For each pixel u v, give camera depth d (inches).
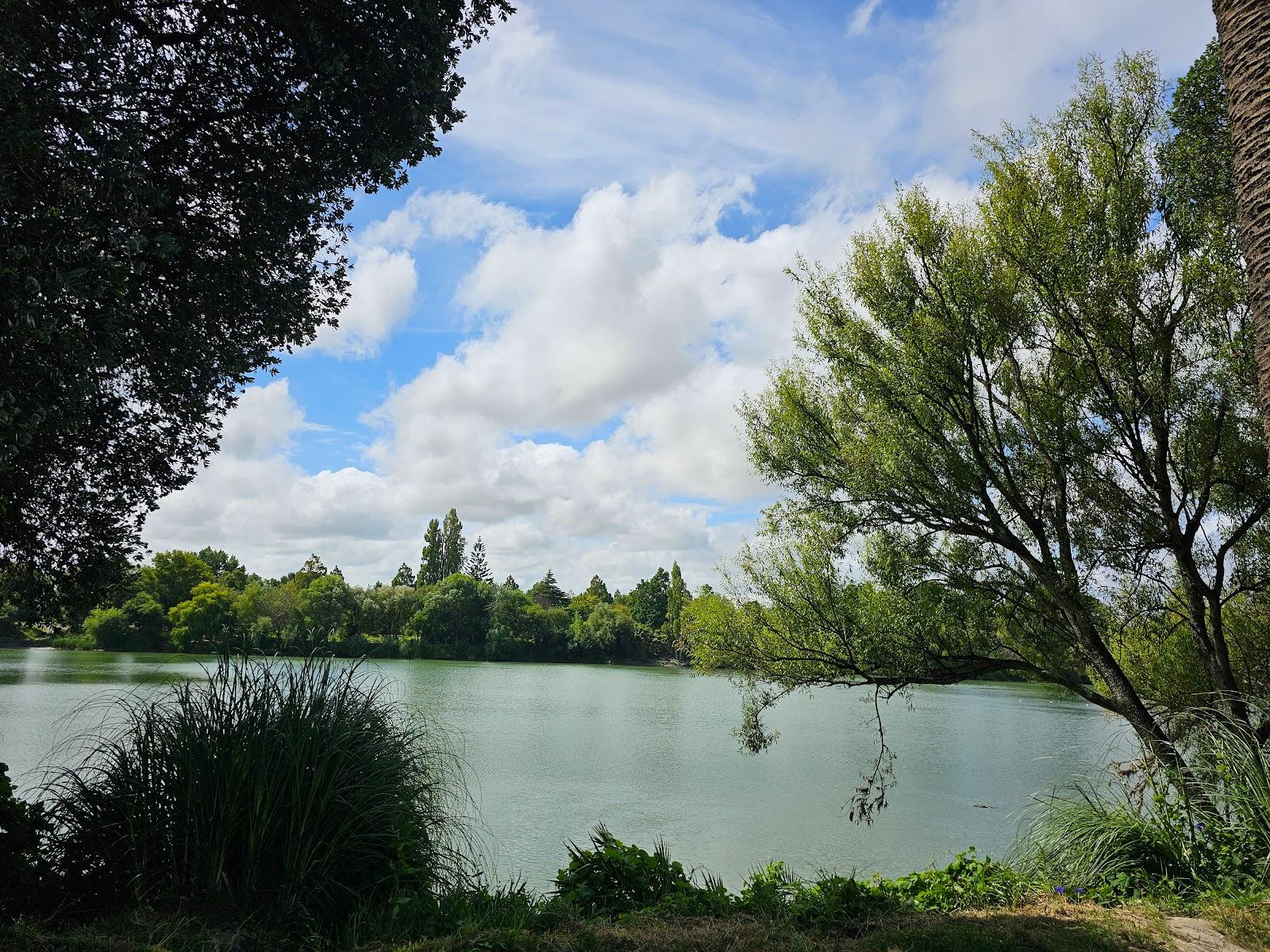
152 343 249.8
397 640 3563.0
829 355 419.5
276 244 275.1
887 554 405.7
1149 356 344.8
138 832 182.4
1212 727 276.1
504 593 3929.6
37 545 266.4
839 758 943.7
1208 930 186.7
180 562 2942.9
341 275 308.8
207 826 183.3
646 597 4296.3
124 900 176.6
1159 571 366.9
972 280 371.6
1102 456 366.6
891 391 394.9
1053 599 385.1
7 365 182.7
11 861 177.6
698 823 615.8
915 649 417.7
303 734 196.2
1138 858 236.8
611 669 3408.0
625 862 230.4
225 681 205.0
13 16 192.2
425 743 235.0
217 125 260.1
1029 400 373.1
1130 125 360.2
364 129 275.6
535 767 857.5
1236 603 396.8
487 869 436.5
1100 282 343.6
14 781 413.1
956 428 398.3
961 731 1200.8
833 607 438.3
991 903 227.6
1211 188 339.0
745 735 471.2
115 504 281.6
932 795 724.0
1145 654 417.4
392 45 269.6
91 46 222.8
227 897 177.8
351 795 195.8
